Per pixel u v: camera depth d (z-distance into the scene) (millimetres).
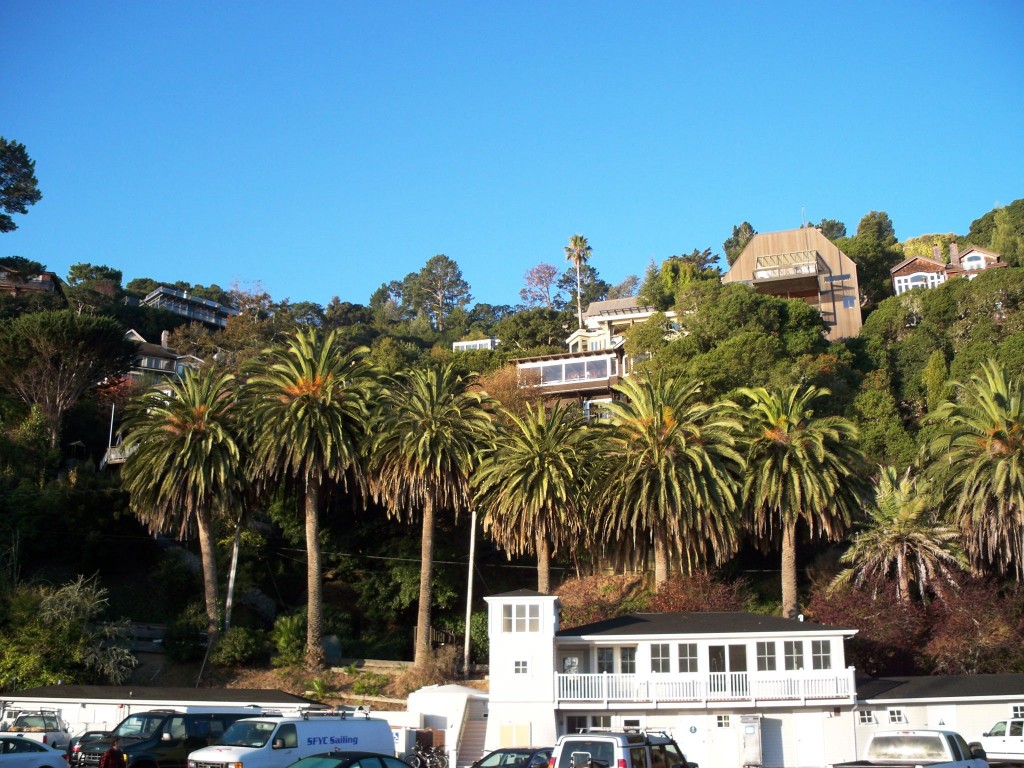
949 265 119562
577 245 157750
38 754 27547
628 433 54969
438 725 44156
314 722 26828
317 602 54875
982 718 40562
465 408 59469
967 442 52250
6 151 91625
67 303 104125
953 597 49219
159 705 41000
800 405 55250
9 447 68250
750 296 80938
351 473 59656
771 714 41094
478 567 65750
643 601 56906
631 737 21875
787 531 52969
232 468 55688
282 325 107625
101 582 61719
